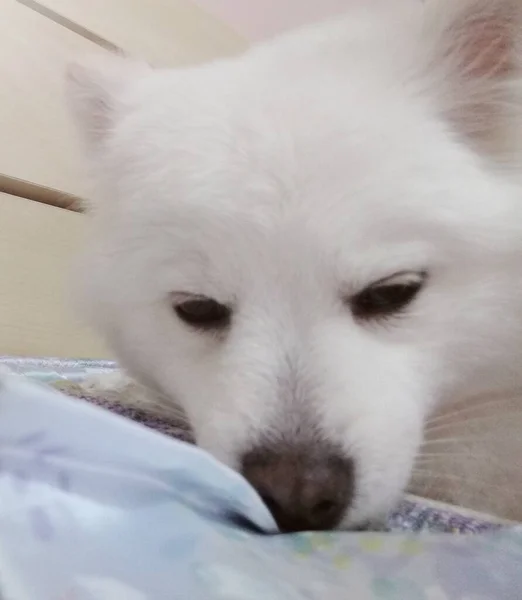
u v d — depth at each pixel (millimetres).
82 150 319
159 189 247
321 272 225
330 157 223
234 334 238
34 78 503
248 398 220
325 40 279
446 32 265
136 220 260
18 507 131
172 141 251
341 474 208
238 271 232
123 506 142
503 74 260
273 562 143
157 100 277
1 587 112
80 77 311
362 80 250
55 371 351
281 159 224
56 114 517
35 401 133
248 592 125
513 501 256
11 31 490
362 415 216
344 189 222
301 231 221
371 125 232
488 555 156
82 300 328
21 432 135
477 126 261
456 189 239
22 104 494
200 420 242
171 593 120
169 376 278
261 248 225
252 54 289
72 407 135
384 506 212
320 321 231
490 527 184
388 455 217
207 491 154
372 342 236
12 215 474
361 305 237
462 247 240
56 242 503
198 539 140
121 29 583
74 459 140
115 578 122
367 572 145
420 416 240
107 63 317
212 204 228
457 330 250
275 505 207
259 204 223
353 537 168
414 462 234
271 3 659
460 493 258
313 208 221
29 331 490
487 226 244
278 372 222
